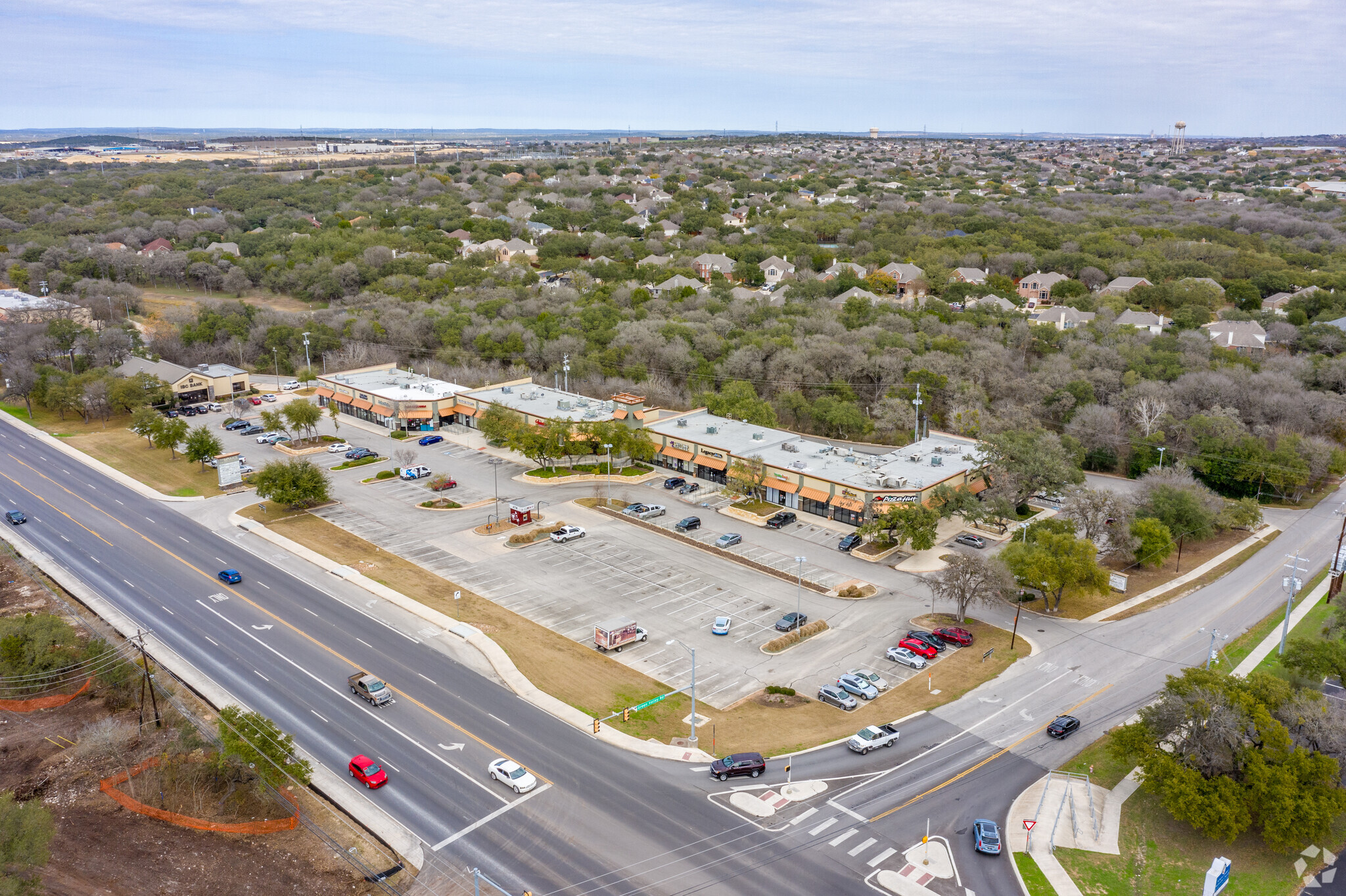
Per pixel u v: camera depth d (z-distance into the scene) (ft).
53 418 445.78
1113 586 268.00
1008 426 377.91
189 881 147.84
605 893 144.05
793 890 144.87
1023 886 147.33
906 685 212.23
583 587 265.13
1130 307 573.33
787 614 249.14
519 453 393.50
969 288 635.25
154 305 649.61
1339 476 374.84
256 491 344.28
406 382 458.09
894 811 166.09
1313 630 241.55
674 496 345.31
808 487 323.78
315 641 229.66
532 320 532.32
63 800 170.40
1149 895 146.82
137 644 217.97
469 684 210.18
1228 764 162.61
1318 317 537.65
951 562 242.58
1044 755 185.16
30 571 265.95
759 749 185.26
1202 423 362.53
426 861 151.64
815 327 512.63
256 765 164.04
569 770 177.27
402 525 312.71
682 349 469.57
